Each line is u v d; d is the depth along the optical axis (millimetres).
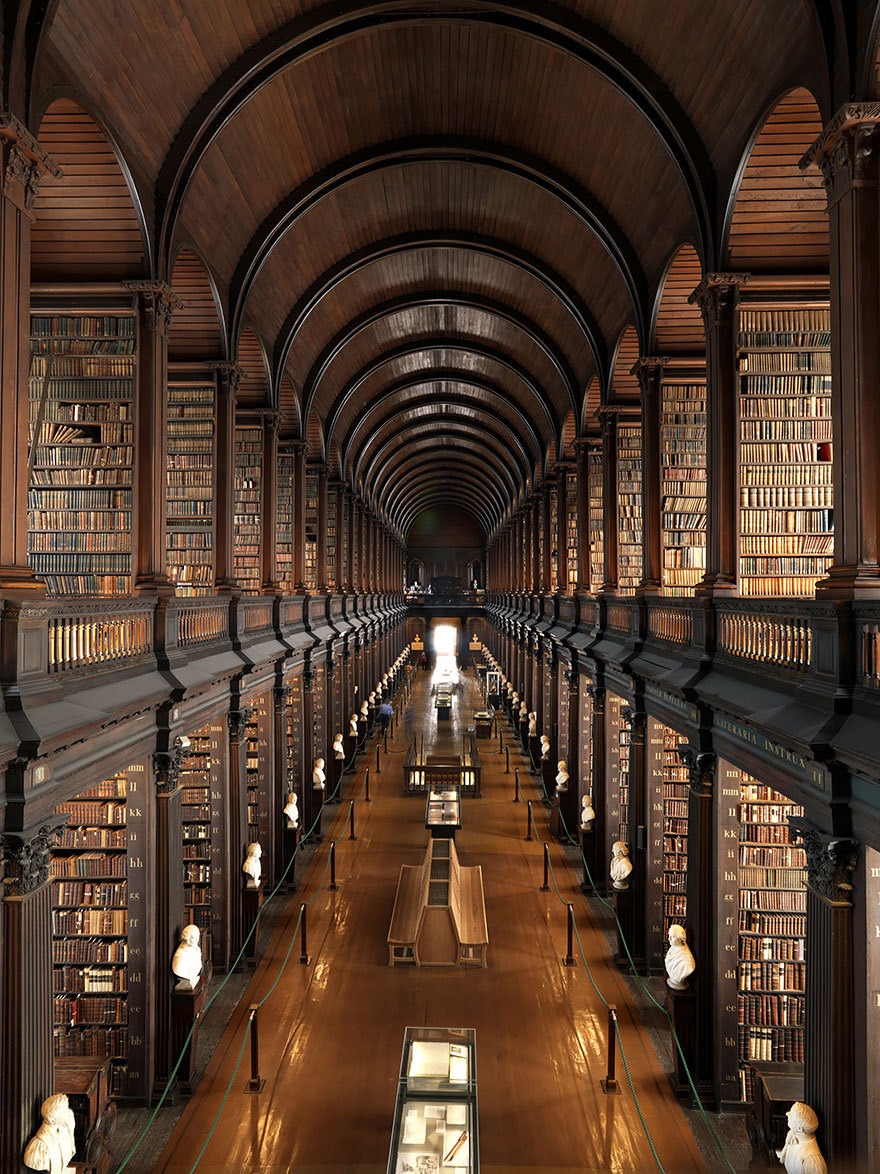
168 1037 8234
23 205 5816
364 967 11195
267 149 10906
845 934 5574
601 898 13820
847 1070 5531
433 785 20344
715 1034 8281
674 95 8945
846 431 5863
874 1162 5406
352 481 27859
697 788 8625
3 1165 5395
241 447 15117
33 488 9875
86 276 8859
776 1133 6715
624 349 14312
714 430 8883
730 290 8844
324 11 9133
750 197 8398
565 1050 9133
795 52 6777
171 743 8430
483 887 14023
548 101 11070
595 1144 7512
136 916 8250
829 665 5727
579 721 16672
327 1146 7371
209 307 11492
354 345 20531
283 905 13445
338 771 20500
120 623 7551
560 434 21031
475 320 20453
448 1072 6965
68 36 6629
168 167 8836
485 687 40438
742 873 8883
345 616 23891
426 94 11750
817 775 5828
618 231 12031
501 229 15164
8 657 5363
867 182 5754
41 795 5582
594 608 15430
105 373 9805
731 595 8602
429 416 32125
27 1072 5539
